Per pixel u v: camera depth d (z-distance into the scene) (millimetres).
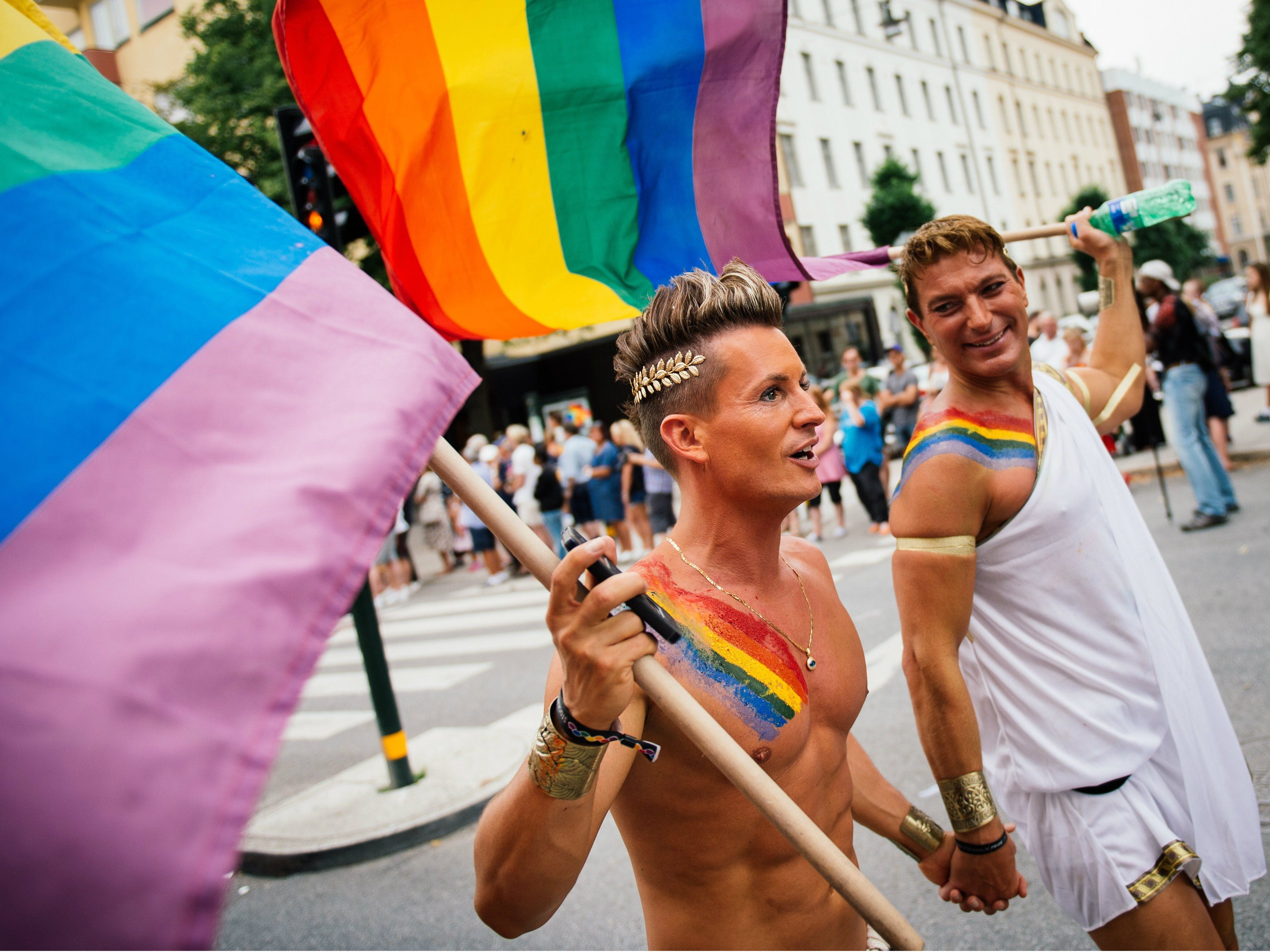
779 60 1920
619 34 1880
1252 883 2762
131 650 652
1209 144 86188
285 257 966
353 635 10945
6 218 846
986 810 1768
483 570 14750
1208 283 39531
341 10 1670
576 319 1910
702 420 1345
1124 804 1783
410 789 4898
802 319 26344
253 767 655
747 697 1308
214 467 792
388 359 916
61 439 752
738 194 1967
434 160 1793
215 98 15445
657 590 1341
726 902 1334
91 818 588
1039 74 51031
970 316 1808
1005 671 1855
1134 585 1811
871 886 1004
